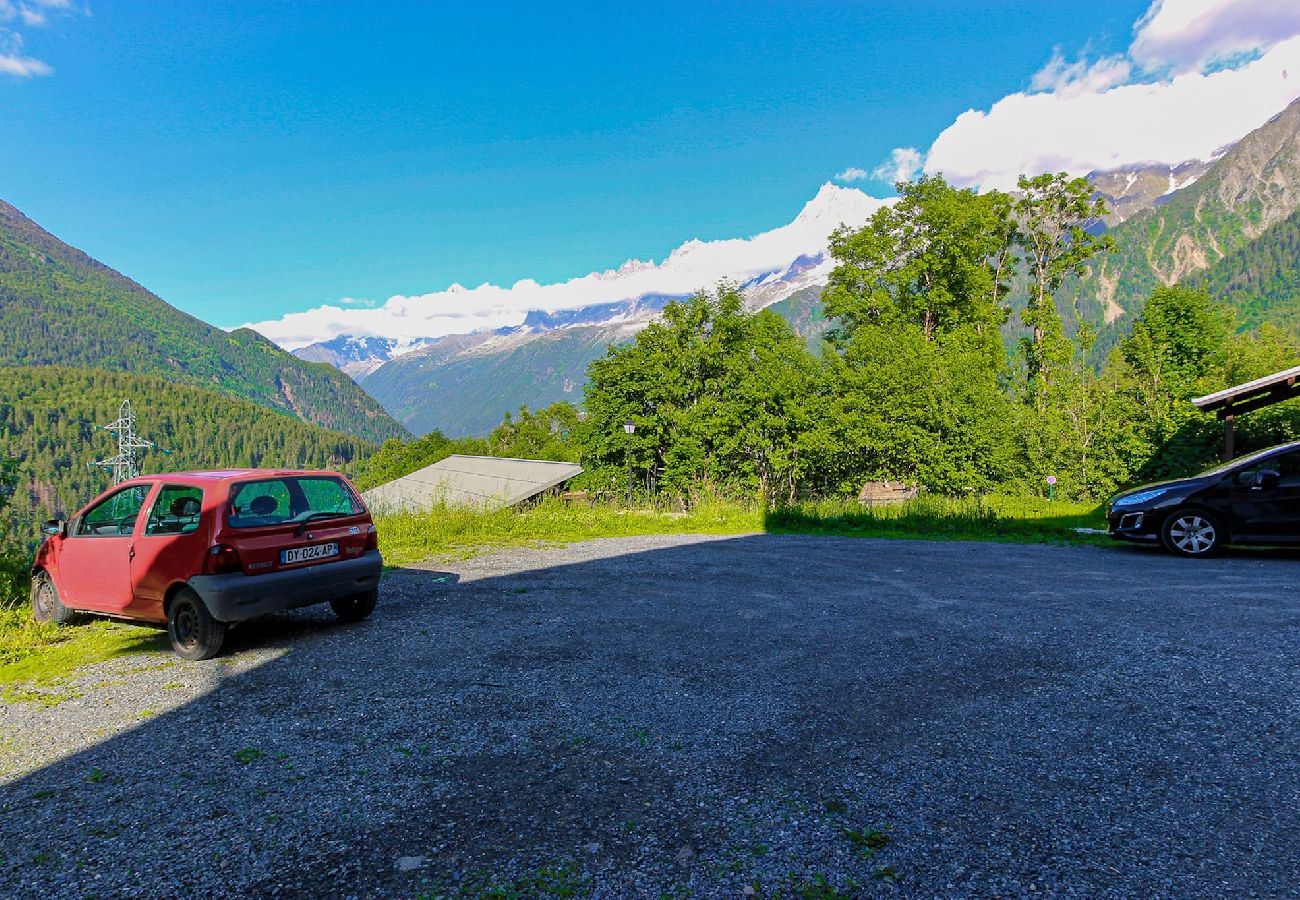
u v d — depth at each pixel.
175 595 6.15
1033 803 3.29
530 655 5.82
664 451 38.38
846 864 2.85
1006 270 45.56
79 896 2.74
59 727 4.53
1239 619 6.39
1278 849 2.87
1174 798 3.30
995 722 4.22
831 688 4.87
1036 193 43.94
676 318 40.72
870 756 3.81
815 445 27.47
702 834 3.10
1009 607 7.16
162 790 3.62
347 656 5.92
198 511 6.09
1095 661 5.30
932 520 16.16
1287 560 9.86
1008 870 2.79
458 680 5.23
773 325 41.59
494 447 97.44
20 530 10.98
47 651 6.50
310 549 6.45
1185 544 10.45
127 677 5.57
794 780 3.56
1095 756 3.74
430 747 4.06
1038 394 30.88
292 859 2.97
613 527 16.19
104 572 6.75
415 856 2.97
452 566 10.59
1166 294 43.81
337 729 4.36
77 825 3.29
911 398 24.08
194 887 2.79
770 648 5.88
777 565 10.34
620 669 5.40
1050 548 12.04
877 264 40.53
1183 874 2.73
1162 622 6.37
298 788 3.60
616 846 3.02
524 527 15.48
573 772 3.71
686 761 3.81
